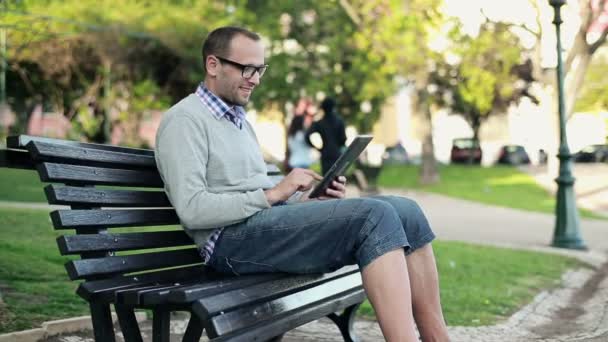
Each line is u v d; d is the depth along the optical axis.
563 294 9.05
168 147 3.91
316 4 30.53
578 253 13.20
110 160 3.97
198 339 3.34
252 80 4.20
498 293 8.59
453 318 7.13
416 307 4.05
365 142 4.21
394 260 3.56
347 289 4.54
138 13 29.16
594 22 22.56
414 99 34.50
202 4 30.44
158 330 3.41
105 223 3.75
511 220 19.95
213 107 4.12
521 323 7.17
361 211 3.68
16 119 32.78
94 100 31.73
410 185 31.38
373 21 26.22
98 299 3.41
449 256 11.19
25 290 6.56
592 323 7.25
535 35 24.52
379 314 3.53
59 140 3.75
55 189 3.54
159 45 30.41
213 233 4.04
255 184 4.20
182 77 31.67
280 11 30.56
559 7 14.78
